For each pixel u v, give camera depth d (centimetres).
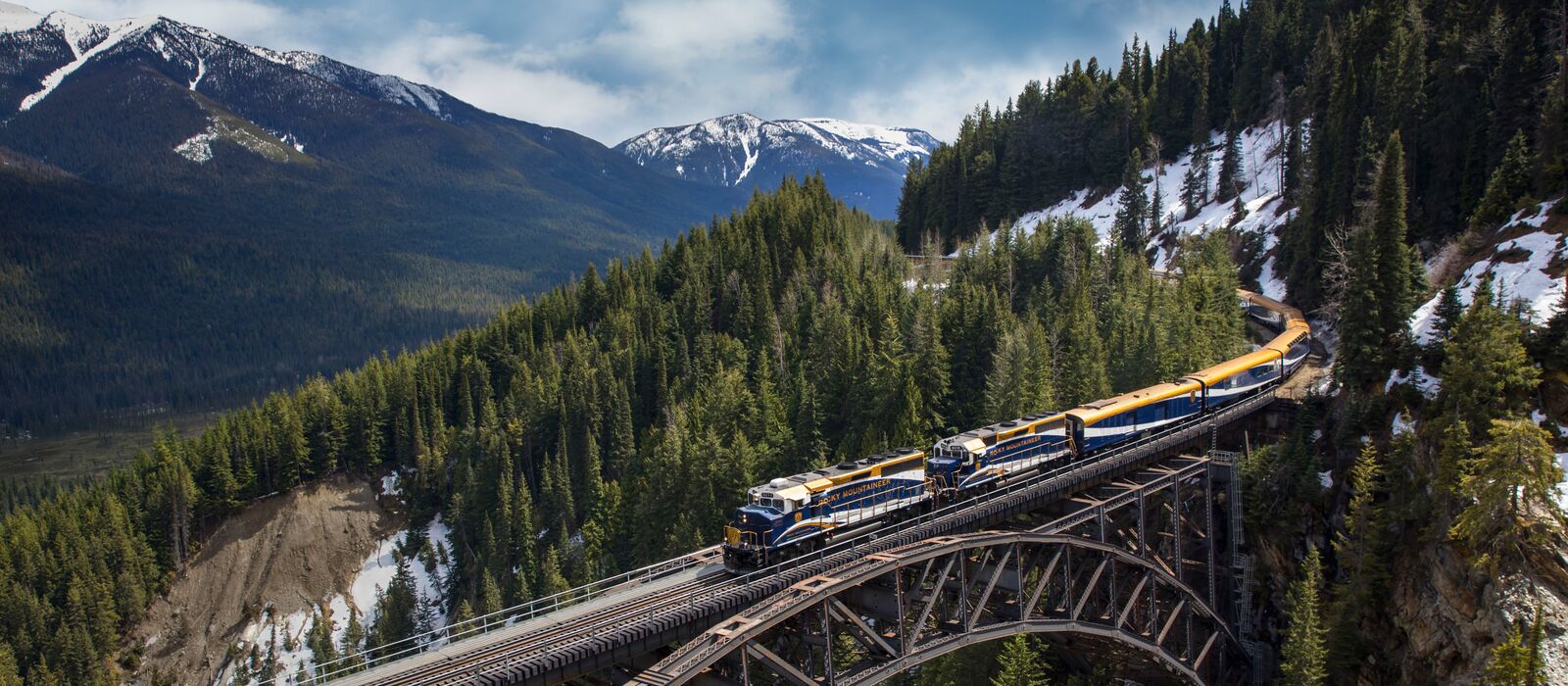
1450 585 4800
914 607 5388
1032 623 5003
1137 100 17562
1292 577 6303
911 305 11488
